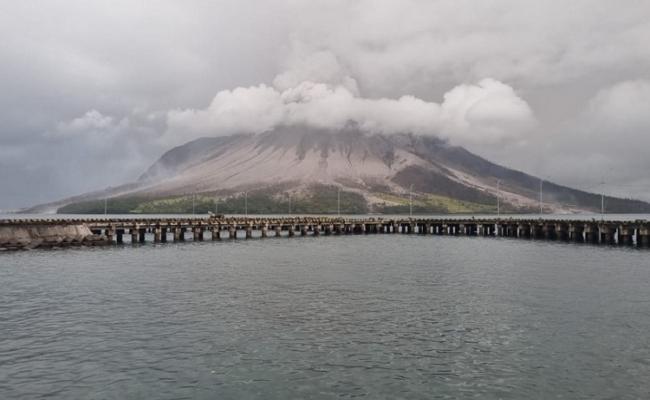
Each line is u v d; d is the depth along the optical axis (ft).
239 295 137.49
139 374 78.07
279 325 105.29
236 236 399.44
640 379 76.28
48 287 147.54
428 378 76.95
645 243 285.43
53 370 79.41
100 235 294.46
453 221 448.24
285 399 69.92
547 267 196.24
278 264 207.51
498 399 69.87
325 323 107.04
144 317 111.65
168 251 260.01
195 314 114.73
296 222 417.90
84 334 98.07
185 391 72.18
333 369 80.53
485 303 126.93
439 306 123.54
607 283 156.35
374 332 100.27
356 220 465.47
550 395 71.00
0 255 227.40
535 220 388.57
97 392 71.61
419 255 248.73
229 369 80.33
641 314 114.52
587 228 332.60
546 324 106.01
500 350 89.25
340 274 177.99
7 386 73.31
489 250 274.77
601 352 88.07
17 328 102.06
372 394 71.56
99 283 155.12
